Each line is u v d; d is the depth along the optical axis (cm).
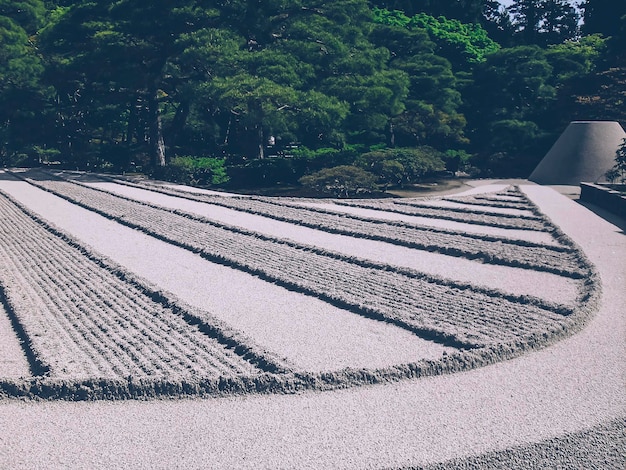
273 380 915
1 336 1109
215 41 3522
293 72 3534
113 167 4350
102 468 712
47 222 2136
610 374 959
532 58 4888
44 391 884
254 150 4456
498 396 888
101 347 1035
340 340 1092
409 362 977
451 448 754
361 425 808
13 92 4278
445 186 3750
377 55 4062
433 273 1512
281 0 3684
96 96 4147
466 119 5012
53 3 5481
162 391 894
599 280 1423
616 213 2459
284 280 1428
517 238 1888
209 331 1126
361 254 1712
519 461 737
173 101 4688
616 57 4728
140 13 3547
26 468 711
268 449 752
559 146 3847
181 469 711
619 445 773
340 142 4116
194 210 2469
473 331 1116
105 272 1509
